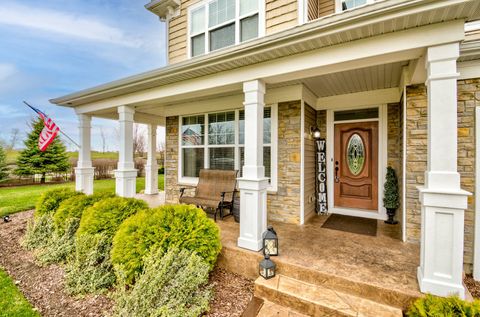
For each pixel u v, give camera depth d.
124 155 4.89
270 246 2.88
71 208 4.00
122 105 4.85
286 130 4.39
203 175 5.23
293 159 4.32
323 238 3.52
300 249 3.10
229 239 3.49
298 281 2.60
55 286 2.86
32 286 2.86
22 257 3.66
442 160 2.11
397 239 3.47
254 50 2.82
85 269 2.88
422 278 2.14
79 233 3.37
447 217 2.05
